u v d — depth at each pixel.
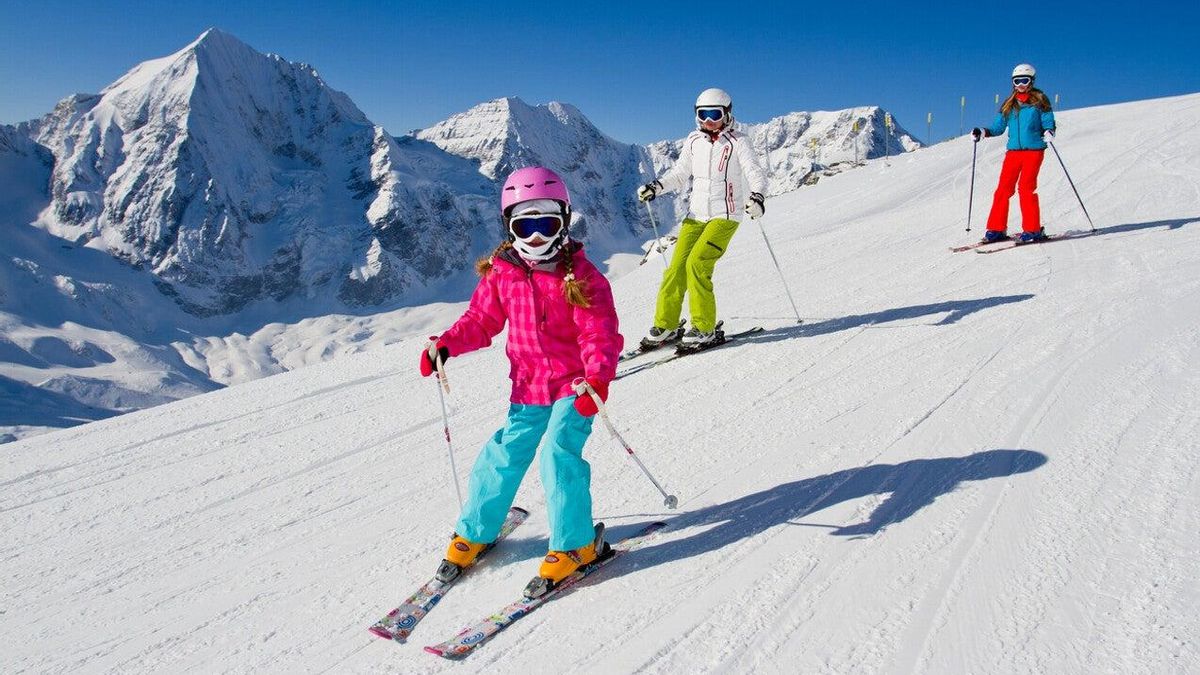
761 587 2.77
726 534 3.20
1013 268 7.64
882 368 5.12
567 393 3.00
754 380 5.26
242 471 4.73
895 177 21.81
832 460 3.78
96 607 3.18
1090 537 2.75
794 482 3.60
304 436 5.33
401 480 4.34
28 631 3.04
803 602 2.64
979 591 2.54
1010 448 3.60
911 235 11.03
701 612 2.67
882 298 7.21
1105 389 4.14
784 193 25.20
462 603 2.94
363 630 2.83
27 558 3.73
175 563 3.53
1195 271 6.34
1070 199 11.18
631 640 2.56
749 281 9.23
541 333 2.99
